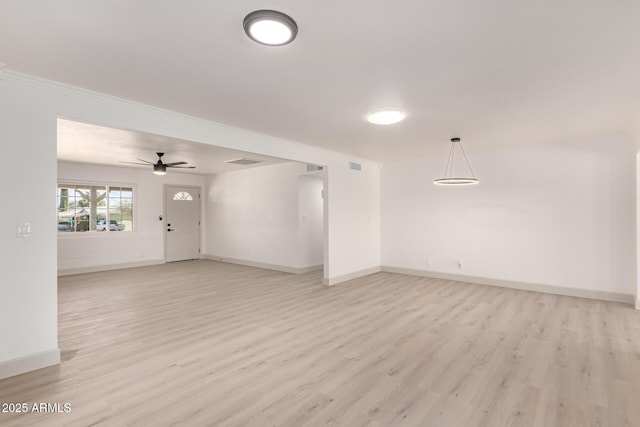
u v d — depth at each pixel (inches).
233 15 73.9
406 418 83.5
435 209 256.5
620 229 184.9
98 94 120.4
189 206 363.6
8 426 80.1
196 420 82.9
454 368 110.0
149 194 331.0
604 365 111.3
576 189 197.5
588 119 155.9
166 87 115.7
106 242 299.9
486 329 145.7
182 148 218.1
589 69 101.9
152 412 86.1
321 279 256.1
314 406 88.9
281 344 130.6
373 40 84.8
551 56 93.6
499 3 69.4
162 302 192.1
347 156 251.0
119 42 85.7
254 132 177.3
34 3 68.5
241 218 332.2
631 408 87.1
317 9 71.3
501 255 225.6
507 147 219.9
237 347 128.0
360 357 118.6
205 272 288.0
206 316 166.1
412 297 200.4
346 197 250.4
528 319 158.6
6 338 103.1
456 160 245.4
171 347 128.0
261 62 97.0
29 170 107.2
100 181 296.5
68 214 284.4
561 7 70.9
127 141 197.3
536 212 211.6
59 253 273.7
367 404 89.7
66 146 211.5
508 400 91.3
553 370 108.1
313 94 122.2
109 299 198.8
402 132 179.2
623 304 181.5
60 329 147.7
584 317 160.6
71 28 78.9
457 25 78.0
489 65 99.2
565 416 84.0
